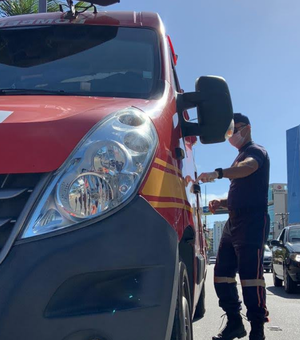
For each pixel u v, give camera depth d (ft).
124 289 7.32
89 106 9.01
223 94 11.10
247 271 13.53
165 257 7.64
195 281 11.72
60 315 6.95
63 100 9.77
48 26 13.21
